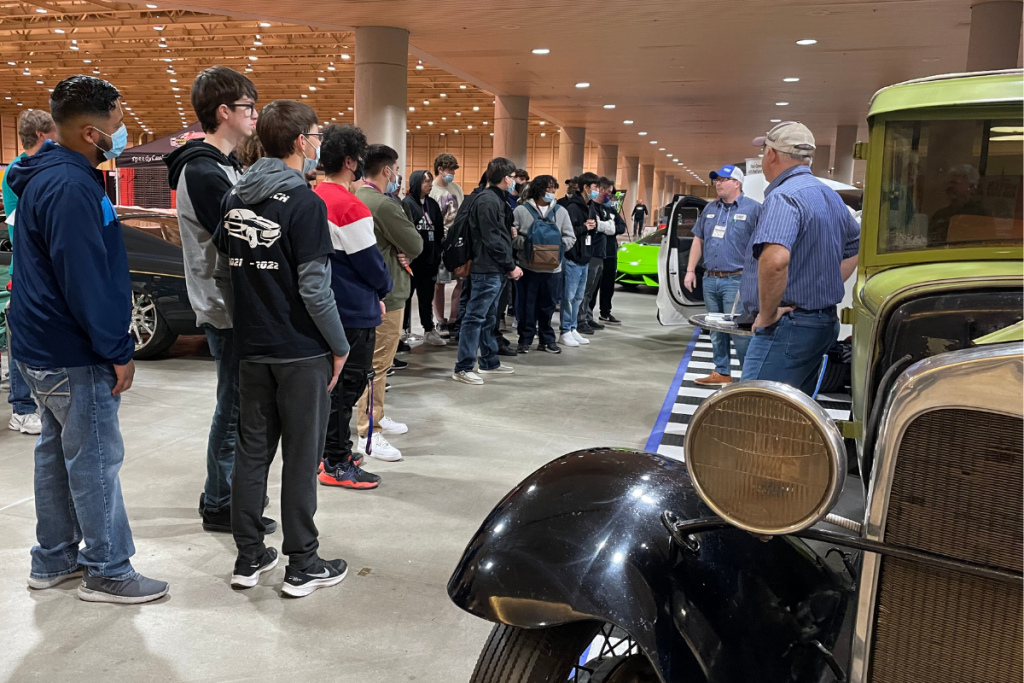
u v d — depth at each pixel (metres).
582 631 1.43
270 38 17.69
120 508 2.42
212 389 5.19
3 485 3.37
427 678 2.10
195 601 2.46
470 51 12.60
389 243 3.85
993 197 2.02
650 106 18.77
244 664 2.14
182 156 2.63
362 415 3.94
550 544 1.40
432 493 3.45
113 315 2.21
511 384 5.68
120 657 2.15
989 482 1.01
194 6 10.14
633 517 1.43
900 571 1.12
